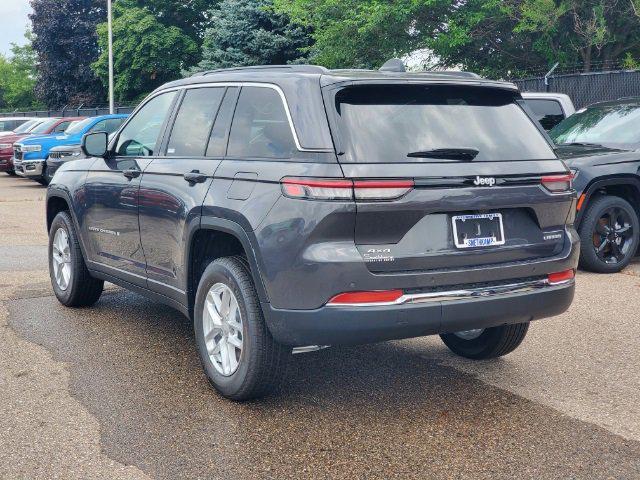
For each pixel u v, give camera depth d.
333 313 3.67
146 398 4.32
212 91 4.80
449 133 3.99
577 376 4.80
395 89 4.02
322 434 3.84
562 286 4.24
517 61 24.66
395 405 4.27
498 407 4.25
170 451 3.62
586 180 7.96
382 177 3.67
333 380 4.70
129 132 5.59
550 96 12.09
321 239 3.67
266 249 3.84
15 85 75.44
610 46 23.11
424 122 3.97
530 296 4.07
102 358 5.05
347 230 3.67
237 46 29.64
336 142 3.75
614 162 8.08
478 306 3.88
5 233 11.14
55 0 55.91
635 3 20.31
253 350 4.02
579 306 6.65
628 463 3.53
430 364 5.04
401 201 3.69
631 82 16.45
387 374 4.82
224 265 4.21
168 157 4.96
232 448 3.66
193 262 4.61
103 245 5.73
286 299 3.78
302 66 4.27
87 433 3.82
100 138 5.57
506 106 4.34
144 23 45.38
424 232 3.79
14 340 5.45
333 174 3.66
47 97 57.97
